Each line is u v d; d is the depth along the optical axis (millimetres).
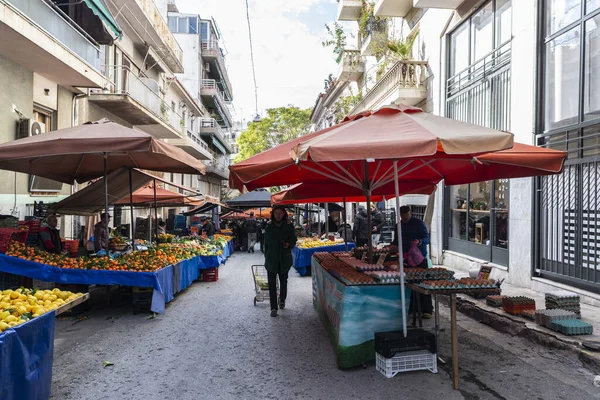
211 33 42031
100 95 15258
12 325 3600
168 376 4848
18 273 7297
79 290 7855
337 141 4285
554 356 5383
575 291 7508
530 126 8945
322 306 6848
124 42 19234
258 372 4957
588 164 7395
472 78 12031
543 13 8758
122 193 11438
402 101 15312
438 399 4203
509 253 9484
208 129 38438
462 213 12641
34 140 6840
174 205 17422
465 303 7668
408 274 5211
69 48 11250
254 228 21516
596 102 7336
